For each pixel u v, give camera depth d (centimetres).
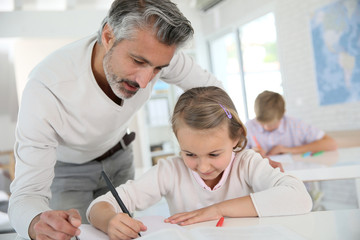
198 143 102
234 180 120
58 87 111
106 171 151
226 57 656
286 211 94
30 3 552
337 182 367
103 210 98
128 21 94
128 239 83
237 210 95
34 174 105
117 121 126
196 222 93
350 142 362
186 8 648
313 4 429
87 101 115
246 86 588
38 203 99
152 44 95
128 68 101
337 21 400
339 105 410
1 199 351
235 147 119
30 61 627
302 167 160
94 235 90
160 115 620
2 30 546
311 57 441
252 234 74
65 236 81
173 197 125
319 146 244
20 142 106
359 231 74
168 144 633
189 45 104
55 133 114
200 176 120
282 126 265
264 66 602
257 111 262
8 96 624
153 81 136
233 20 577
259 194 99
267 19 584
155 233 76
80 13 569
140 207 118
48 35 559
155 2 94
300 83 464
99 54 113
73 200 145
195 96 107
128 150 162
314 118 448
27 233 91
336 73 410
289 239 69
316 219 86
